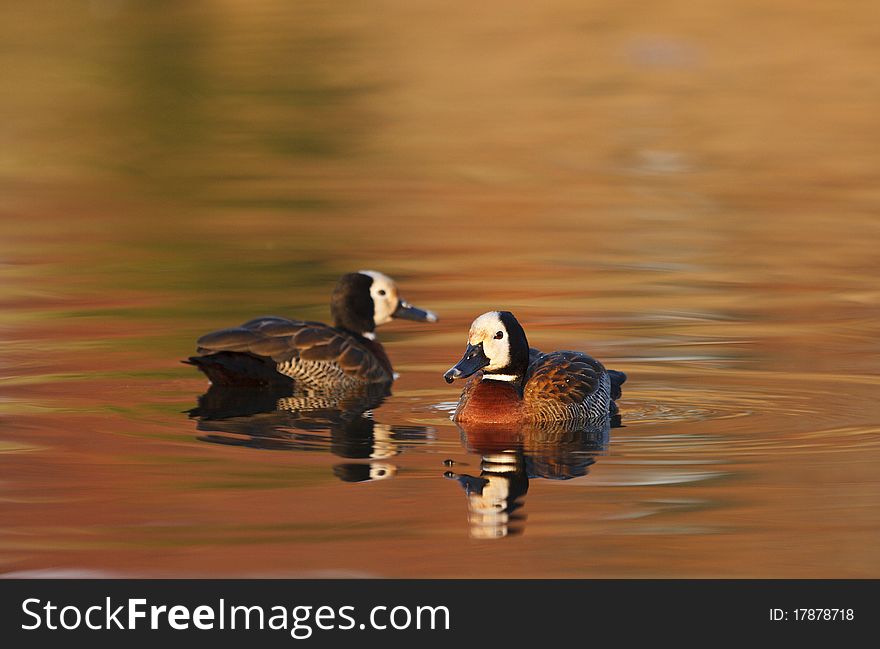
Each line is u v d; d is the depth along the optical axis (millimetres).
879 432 12320
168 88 41062
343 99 39156
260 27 52344
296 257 21656
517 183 28344
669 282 19547
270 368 14344
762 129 34188
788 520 9969
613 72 43188
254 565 9227
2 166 30828
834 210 25266
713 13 52156
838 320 17172
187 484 10938
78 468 11375
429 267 20812
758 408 13227
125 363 15234
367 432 12641
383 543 9609
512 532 9789
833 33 47750
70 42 49156
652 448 11945
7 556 9438
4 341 16188
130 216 25359
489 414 12836
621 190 27453
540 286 19359
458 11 55594
